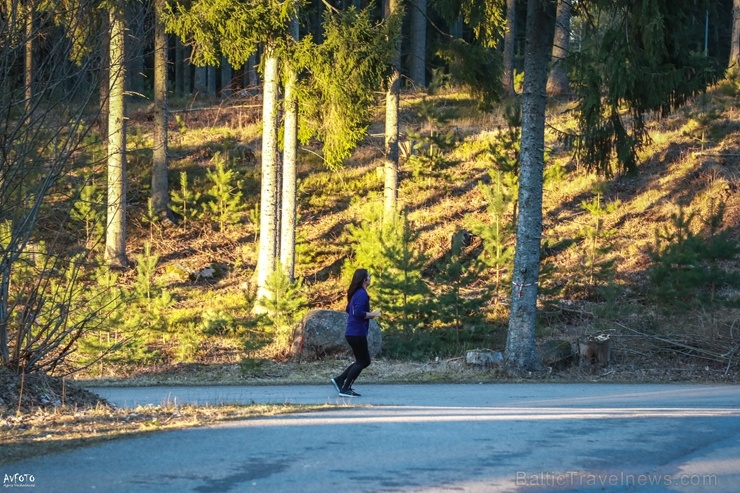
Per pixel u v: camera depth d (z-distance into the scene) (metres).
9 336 10.09
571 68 14.38
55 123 9.13
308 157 31.89
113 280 16.56
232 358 17.11
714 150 28.73
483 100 21.83
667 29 13.80
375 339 17.34
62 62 8.94
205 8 17.30
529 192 15.07
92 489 5.10
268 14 17.77
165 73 27.77
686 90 14.06
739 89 32.25
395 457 6.10
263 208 21.08
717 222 18.34
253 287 23.39
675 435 7.27
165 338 18.89
